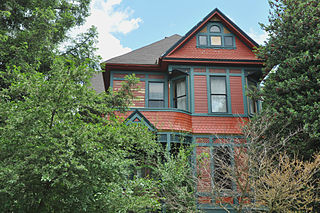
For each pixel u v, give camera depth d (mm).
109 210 6434
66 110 6352
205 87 14734
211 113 14258
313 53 11477
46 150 5469
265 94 12531
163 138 12852
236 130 13898
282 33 12766
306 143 10297
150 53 17625
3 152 5609
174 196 9969
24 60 10844
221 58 14938
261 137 11336
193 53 15305
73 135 5719
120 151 6430
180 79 15344
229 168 8555
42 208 6125
